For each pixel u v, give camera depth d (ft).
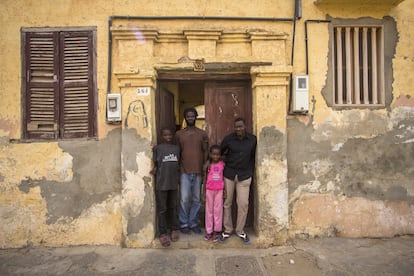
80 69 14.12
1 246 13.71
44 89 14.16
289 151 14.10
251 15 14.20
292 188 14.06
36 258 12.74
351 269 11.55
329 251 12.92
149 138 13.65
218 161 13.87
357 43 14.43
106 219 13.87
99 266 12.07
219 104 15.07
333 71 14.23
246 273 11.50
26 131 14.03
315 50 14.19
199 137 13.97
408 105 14.26
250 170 13.70
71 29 14.08
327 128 14.15
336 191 14.11
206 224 13.60
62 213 13.87
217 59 13.84
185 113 14.07
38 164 13.89
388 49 14.32
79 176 13.94
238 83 15.05
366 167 14.15
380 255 12.50
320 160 14.14
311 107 14.14
